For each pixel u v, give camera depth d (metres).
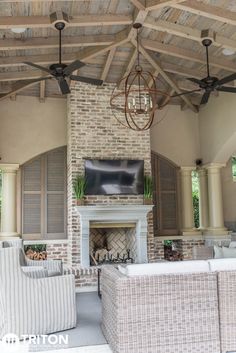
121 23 5.36
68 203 7.65
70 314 3.95
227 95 7.57
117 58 6.88
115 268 3.61
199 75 7.23
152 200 7.79
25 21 5.09
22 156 7.82
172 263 3.19
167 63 7.02
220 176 8.50
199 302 3.10
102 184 7.29
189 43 6.26
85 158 7.30
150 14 5.36
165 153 8.62
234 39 5.90
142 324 2.99
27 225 7.71
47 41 5.82
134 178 7.45
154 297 3.04
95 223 7.19
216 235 8.12
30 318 3.64
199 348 3.06
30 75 6.93
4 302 3.55
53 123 8.10
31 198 7.82
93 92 7.53
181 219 8.62
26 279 3.68
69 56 6.45
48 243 7.57
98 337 3.64
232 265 3.26
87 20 5.25
